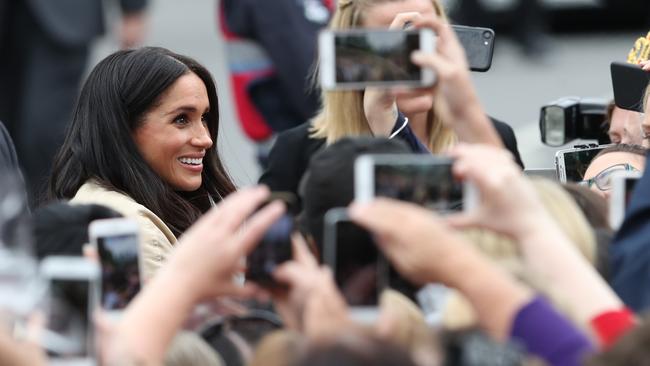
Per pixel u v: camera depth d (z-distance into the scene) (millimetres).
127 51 9703
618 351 5215
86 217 6949
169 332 5590
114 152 9484
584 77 24750
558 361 5387
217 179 9992
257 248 5898
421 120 9805
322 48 6633
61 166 9664
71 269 5746
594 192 7410
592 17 27922
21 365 5398
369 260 5910
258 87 14922
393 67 6625
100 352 5816
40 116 17828
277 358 5516
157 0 31828
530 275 5766
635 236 6543
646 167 6613
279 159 10625
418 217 5488
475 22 26219
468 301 5500
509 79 24672
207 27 28672
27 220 5980
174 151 9547
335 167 6586
